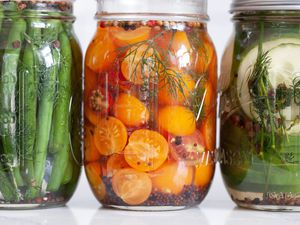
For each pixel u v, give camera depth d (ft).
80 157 1.12
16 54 1.05
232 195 1.12
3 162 1.06
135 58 1.04
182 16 1.06
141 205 1.06
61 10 1.07
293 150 1.06
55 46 1.07
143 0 1.05
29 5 1.05
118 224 0.99
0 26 1.06
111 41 1.05
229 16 1.44
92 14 1.44
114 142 1.05
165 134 1.05
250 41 1.08
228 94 1.10
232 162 1.10
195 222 1.01
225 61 1.11
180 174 1.05
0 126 1.05
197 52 1.06
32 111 1.06
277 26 1.07
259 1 1.06
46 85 1.06
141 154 1.04
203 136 1.08
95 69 1.07
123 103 1.04
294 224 1.01
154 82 1.04
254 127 1.07
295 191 1.07
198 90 1.06
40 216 1.04
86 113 1.09
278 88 1.06
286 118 1.06
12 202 1.06
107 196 1.07
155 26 1.05
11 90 1.05
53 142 1.07
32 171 1.06
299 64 1.05
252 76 1.07
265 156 1.06
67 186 1.10
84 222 1.00
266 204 1.08
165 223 1.00
